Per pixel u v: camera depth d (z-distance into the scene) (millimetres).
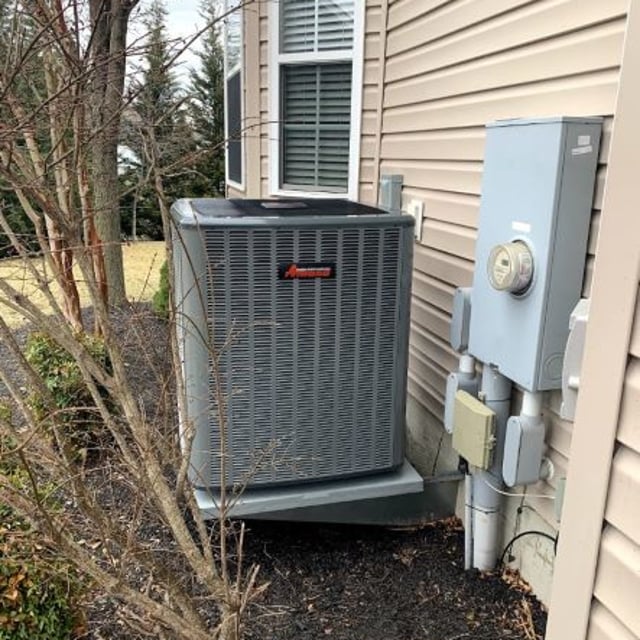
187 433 1887
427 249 3156
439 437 3125
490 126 2115
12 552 1837
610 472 1081
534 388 1971
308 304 2379
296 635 2131
